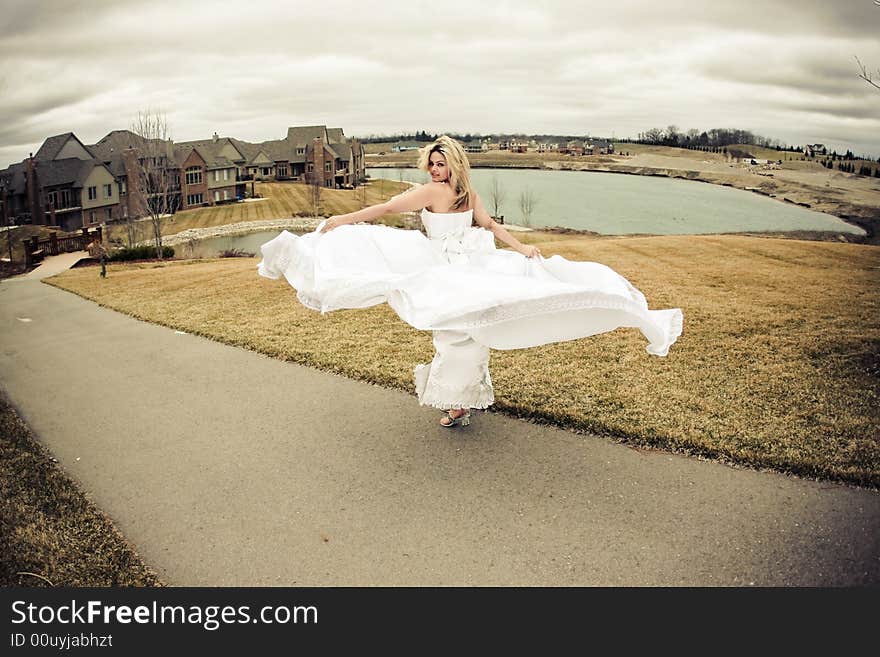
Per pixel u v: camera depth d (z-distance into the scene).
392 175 142.00
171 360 8.32
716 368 6.77
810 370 6.62
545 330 4.34
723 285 12.91
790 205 39.59
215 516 4.19
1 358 9.69
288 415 5.89
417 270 4.79
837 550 3.47
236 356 8.20
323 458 4.93
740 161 80.75
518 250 5.08
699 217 54.38
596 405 5.63
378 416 5.70
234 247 50.91
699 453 4.66
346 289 4.40
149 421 6.06
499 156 155.62
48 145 60.94
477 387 4.70
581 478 4.38
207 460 5.06
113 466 5.10
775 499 4.00
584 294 3.94
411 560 3.60
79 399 6.99
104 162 62.06
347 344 8.28
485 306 3.99
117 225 58.97
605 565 3.46
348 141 110.94
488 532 3.80
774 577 3.31
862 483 4.14
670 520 3.82
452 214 4.82
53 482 4.86
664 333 4.44
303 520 4.06
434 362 4.66
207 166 77.31
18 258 40.12
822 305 10.27
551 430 5.19
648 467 4.49
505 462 4.66
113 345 9.71
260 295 13.82
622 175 113.69
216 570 3.62
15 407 6.94
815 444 4.70
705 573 3.36
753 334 8.28
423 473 4.56
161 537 3.99
